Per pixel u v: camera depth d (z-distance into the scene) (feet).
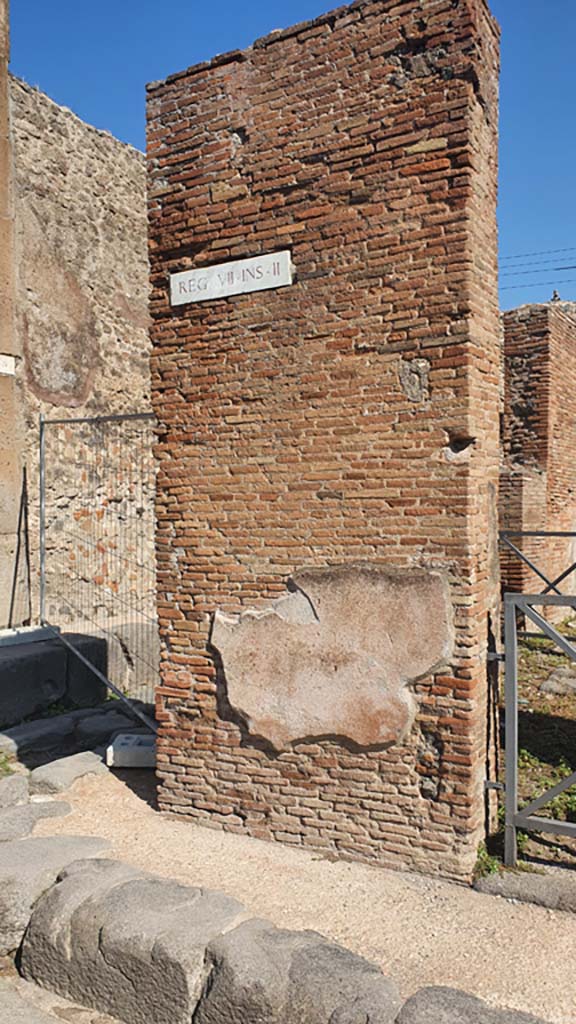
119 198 40.47
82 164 37.78
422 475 16.42
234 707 18.61
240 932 13.57
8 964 15.40
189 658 19.45
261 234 18.20
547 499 44.88
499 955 13.84
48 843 17.85
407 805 16.79
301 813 18.02
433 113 16.03
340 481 17.33
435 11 15.94
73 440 36.81
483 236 16.69
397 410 16.65
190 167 19.13
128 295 41.11
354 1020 11.59
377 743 16.98
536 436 45.29
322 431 17.53
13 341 33.12
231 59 18.40
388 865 16.98
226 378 18.80
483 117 16.58
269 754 18.40
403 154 16.38
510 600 16.65
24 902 15.56
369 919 14.99
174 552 19.65
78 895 15.05
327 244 17.35
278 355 18.06
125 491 40.32
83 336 37.55
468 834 16.22
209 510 19.10
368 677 17.01
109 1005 13.89
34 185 34.60
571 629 43.42
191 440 19.34
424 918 15.05
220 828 19.08
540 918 15.03
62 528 35.91
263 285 18.17
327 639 17.46
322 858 17.51
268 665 18.20
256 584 18.47
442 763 16.39
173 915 14.23
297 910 15.30
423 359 16.37
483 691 16.97
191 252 19.29
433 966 13.52
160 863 17.28
